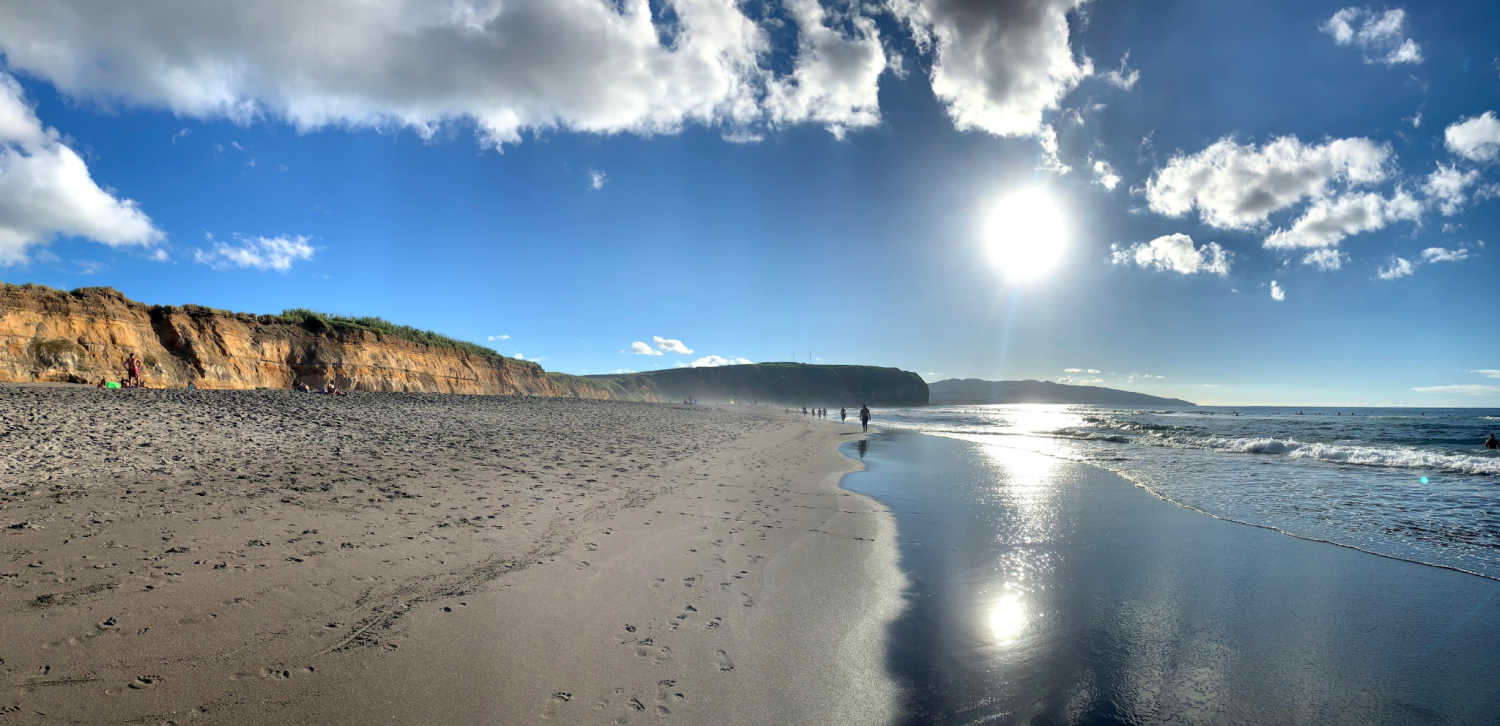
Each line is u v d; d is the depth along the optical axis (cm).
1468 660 478
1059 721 385
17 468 813
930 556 766
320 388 3397
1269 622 557
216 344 2997
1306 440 2786
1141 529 924
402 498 845
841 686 420
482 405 2916
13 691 332
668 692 397
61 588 459
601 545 712
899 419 6812
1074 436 3341
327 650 411
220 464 973
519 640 452
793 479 1386
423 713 349
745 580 633
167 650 390
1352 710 404
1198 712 400
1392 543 844
